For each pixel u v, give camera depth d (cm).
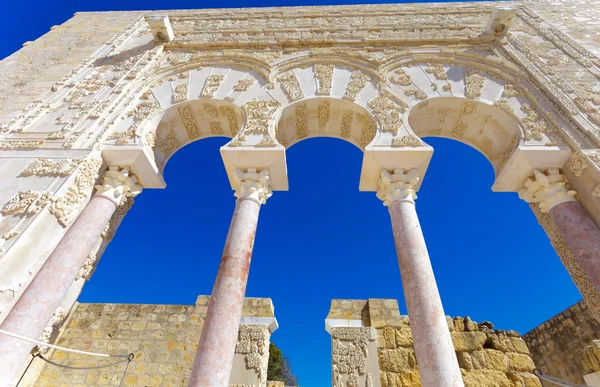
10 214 552
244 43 1011
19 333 469
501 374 823
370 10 1152
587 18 1045
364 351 905
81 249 584
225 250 604
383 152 684
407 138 706
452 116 830
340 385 858
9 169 635
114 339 1033
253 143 725
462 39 966
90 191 665
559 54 887
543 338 1120
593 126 668
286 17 1156
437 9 1135
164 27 1017
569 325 1028
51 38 1113
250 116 787
